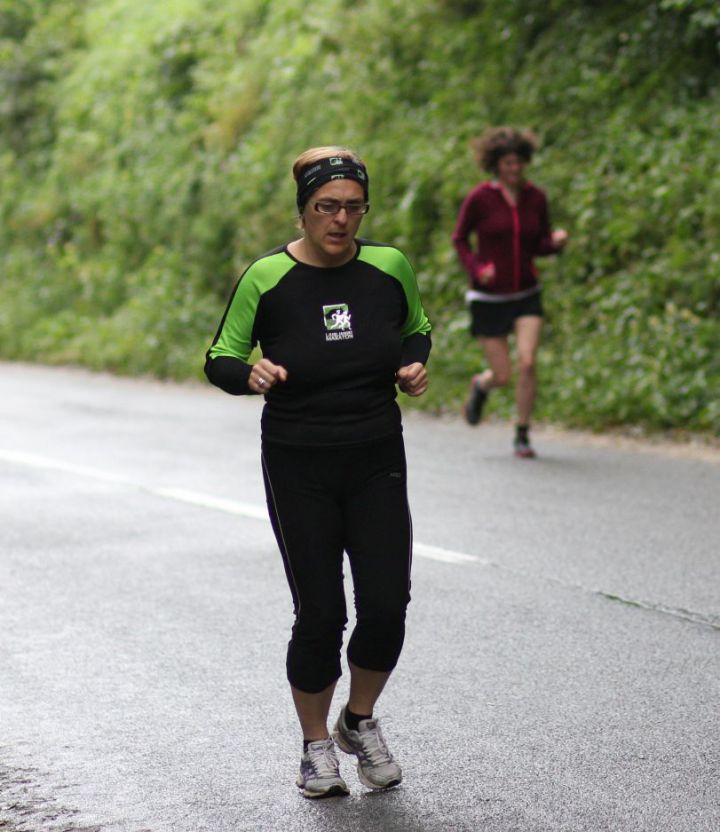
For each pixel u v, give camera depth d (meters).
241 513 28.03
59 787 14.39
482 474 31.83
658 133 44.97
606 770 14.52
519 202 32.97
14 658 18.83
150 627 20.19
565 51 49.78
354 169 13.58
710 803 13.62
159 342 57.81
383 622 13.95
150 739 15.78
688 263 41.75
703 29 45.53
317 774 14.05
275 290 13.88
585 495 29.20
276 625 20.25
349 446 13.96
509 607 20.84
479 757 14.98
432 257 49.59
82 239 72.19
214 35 70.12
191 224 63.34
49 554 24.69
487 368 44.06
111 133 72.94
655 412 37.62
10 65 80.94
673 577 22.48
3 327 68.31
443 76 54.09
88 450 36.16
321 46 60.84
